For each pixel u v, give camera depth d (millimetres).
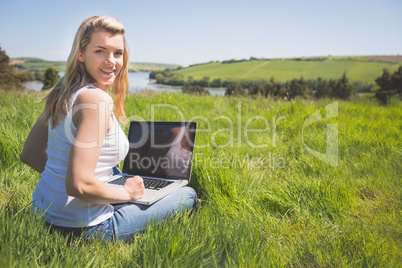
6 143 3188
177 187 2307
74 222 1762
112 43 1783
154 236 1760
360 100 10102
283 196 2725
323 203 2639
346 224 2295
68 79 1731
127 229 1898
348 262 1824
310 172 3486
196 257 1665
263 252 1785
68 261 1490
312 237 2111
